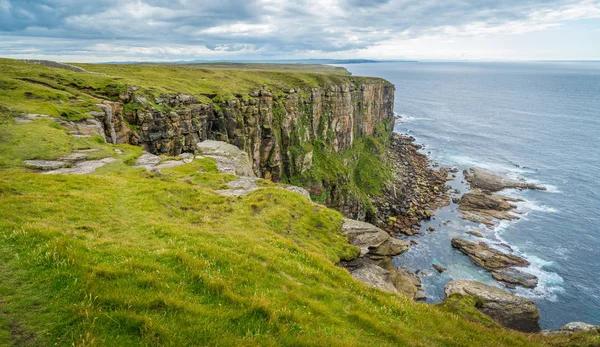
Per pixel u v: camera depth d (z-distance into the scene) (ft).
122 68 371.76
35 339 31.65
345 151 486.38
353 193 401.70
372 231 112.37
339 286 64.28
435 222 351.05
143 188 99.76
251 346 36.86
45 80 217.36
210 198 104.06
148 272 46.09
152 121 216.95
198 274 47.88
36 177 92.17
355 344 43.68
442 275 258.37
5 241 47.73
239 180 133.28
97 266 44.11
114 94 224.33
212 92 301.43
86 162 127.13
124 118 213.46
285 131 374.02
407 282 114.21
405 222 350.84
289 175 379.96
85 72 288.92
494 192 427.33
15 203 69.15
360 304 58.34
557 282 249.55
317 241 96.68
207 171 146.00
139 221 74.90
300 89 430.61
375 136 615.98
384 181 461.78
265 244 74.49
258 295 48.21
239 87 344.28
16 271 41.16
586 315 218.59
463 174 499.51
